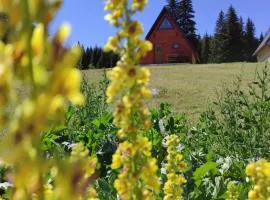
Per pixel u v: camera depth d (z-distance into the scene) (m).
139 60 2.09
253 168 2.25
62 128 7.16
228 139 7.02
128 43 2.07
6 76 0.85
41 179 0.90
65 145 7.23
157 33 54.66
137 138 2.20
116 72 2.06
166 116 9.25
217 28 74.56
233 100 7.79
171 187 3.31
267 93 15.38
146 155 2.21
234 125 7.14
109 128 7.69
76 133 7.84
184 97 19.41
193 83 24.05
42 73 0.85
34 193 0.91
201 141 7.93
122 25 2.07
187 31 75.56
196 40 75.94
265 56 48.59
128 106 2.13
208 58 77.75
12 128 0.84
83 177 0.90
